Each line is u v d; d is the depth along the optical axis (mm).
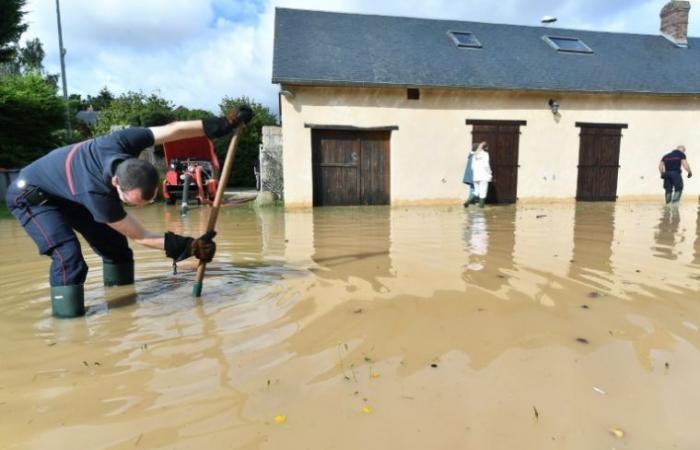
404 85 9406
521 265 3502
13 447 1308
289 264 3627
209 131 2654
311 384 1650
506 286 2893
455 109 10000
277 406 1505
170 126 2570
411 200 9992
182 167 9914
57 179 2365
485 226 6008
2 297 2770
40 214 2404
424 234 5266
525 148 10445
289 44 10109
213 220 2748
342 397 1562
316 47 10141
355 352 1914
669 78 11062
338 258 3852
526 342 2012
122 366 1812
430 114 9906
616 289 2822
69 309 2375
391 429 1381
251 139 19391
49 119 12172
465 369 1763
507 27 12750
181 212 8094
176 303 2604
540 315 2350
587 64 11242
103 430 1389
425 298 2643
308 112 9383
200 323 2271
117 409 1503
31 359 1885
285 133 9328
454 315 2355
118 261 2977
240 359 1857
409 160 9906
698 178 11289
